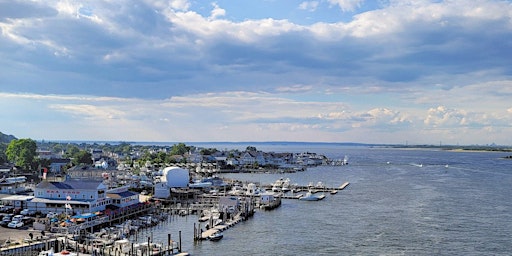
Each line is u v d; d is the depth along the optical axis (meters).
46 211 140.88
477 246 117.12
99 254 100.75
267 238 124.75
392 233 130.62
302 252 111.06
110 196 151.88
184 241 120.44
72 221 124.31
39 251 101.81
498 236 127.19
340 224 143.00
